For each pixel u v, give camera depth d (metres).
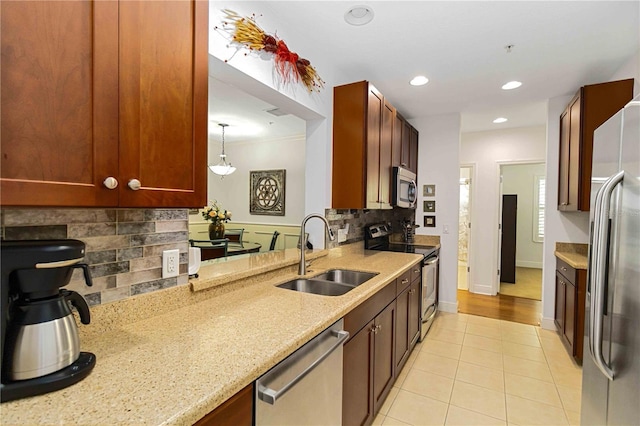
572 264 2.66
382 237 3.81
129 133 0.90
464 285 5.40
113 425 0.67
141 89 0.93
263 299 1.56
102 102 0.83
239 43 1.70
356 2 1.82
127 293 1.21
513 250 5.53
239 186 6.24
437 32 2.12
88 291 1.09
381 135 2.82
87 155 0.81
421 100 3.46
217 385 0.82
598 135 1.55
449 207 3.99
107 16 0.84
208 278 1.53
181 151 1.04
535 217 6.95
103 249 1.13
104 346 1.03
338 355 1.43
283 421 1.07
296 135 5.52
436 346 2.98
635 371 1.11
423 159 4.13
